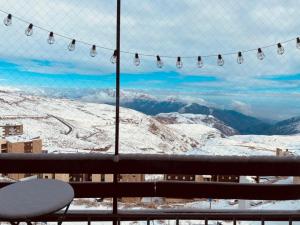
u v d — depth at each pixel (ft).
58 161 8.42
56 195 4.27
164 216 8.18
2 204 4.03
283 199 8.57
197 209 8.45
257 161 8.32
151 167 8.49
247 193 8.59
